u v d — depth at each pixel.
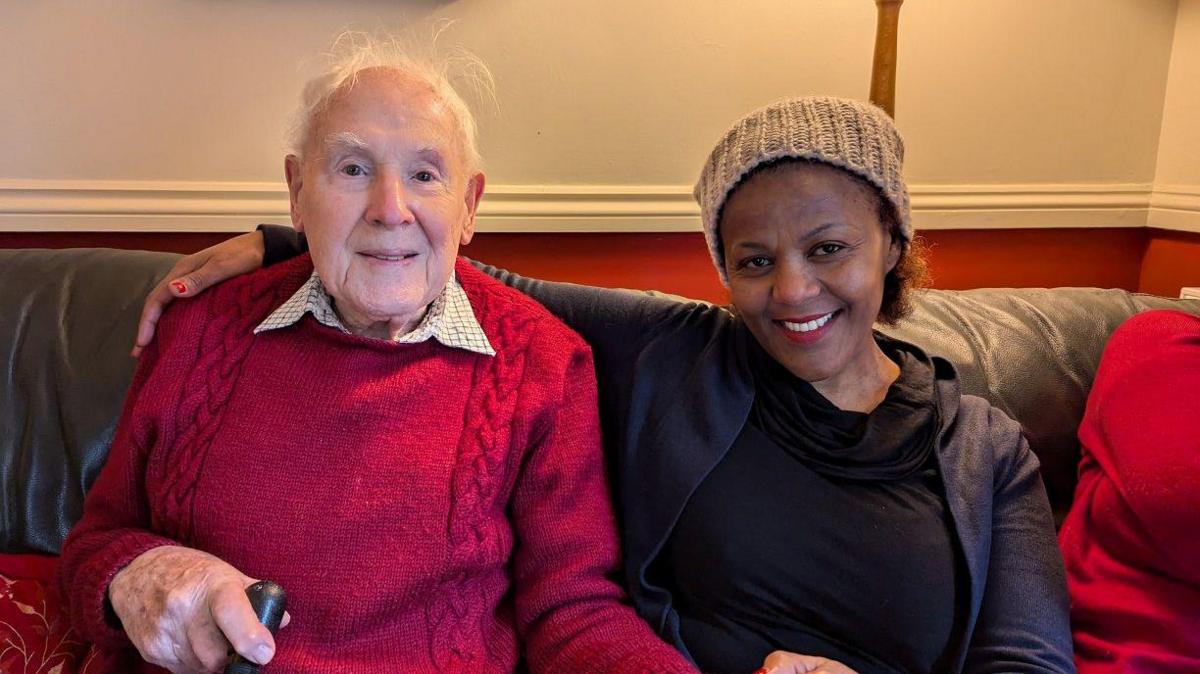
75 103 1.52
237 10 1.53
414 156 0.93
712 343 1.07
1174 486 0.90
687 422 1.02
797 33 1.71
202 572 0.82
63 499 1.21
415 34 1.59
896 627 0.91
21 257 1.34
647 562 1.00
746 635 0.95
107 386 1.23
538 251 1.73
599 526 1.02
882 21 1.44
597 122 1.67
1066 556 1.06
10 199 1.53
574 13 1.62
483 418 0.99
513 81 1.62
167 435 0.94
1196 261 1.83
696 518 0.98
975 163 1.84
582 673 0.91
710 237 1.01
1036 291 1.45
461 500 0.94
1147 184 1.92
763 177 0.92
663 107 1.69
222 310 1.00
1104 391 1.09
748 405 1.00
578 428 1.04
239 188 1.59
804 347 0.95
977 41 1.77
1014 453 1.02
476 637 0.97
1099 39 1.82
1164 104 1.88
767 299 0.95
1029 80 1.81
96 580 0.86
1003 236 1.89
